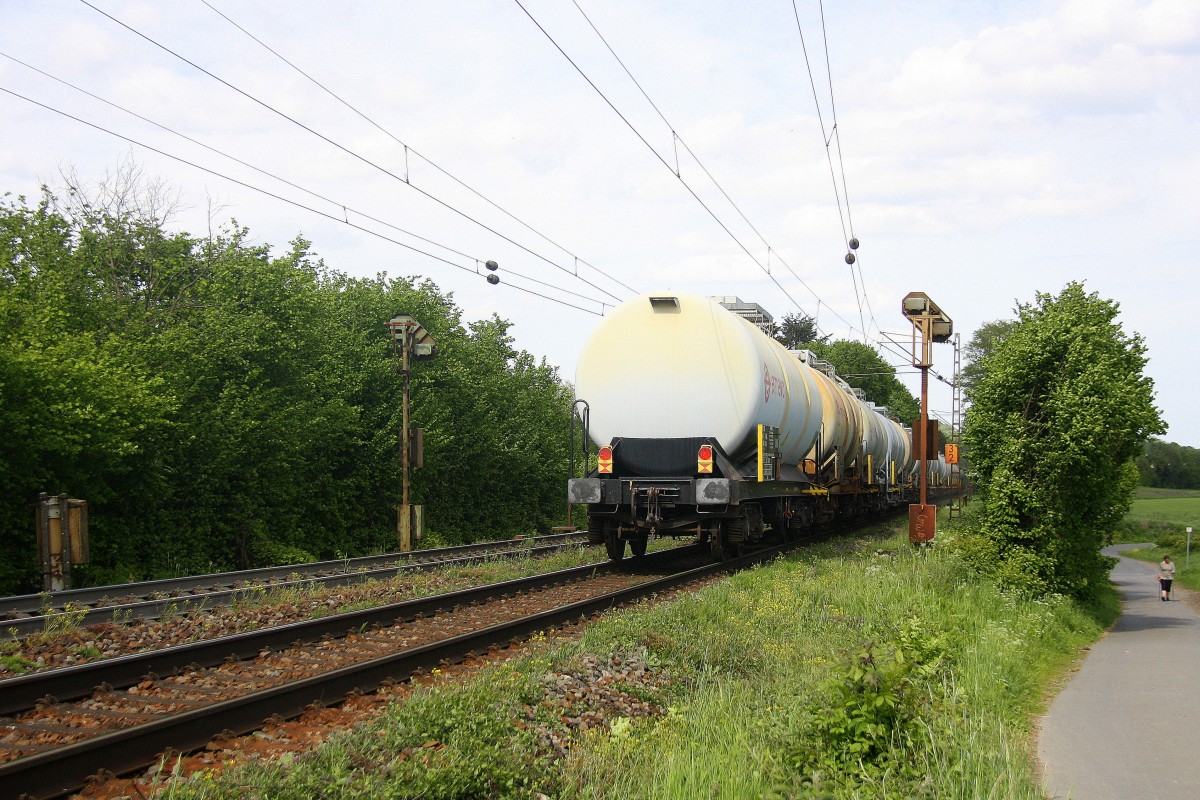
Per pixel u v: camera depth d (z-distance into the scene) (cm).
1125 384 1686
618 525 1747
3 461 1470
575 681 779
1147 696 977
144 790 538
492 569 1650
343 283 2838
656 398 1673
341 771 530
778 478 1797
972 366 6888
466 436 2942
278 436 2091
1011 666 1012
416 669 850
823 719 661
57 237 1919
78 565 1612
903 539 2305
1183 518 8131
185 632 1033
